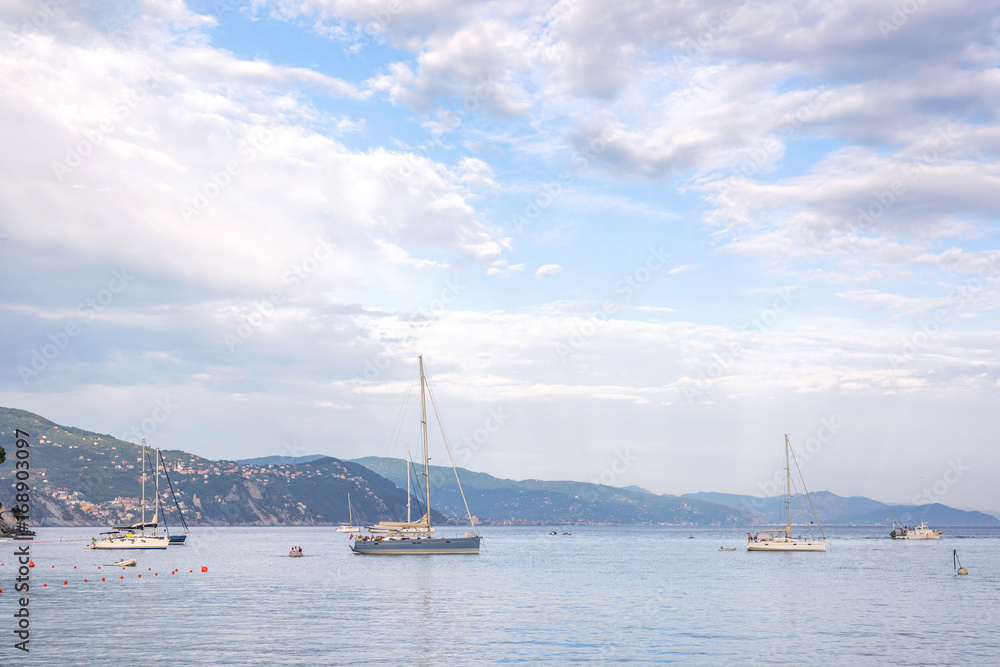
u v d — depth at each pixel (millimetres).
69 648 33125
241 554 118938
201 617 42906
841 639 36312
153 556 111688
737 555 128625
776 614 45312
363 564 91438
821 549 135000
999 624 41531
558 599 52875
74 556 109000
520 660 30922
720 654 32438
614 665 30156
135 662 30234
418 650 32812
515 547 174125
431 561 96375
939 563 103875
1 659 30906
